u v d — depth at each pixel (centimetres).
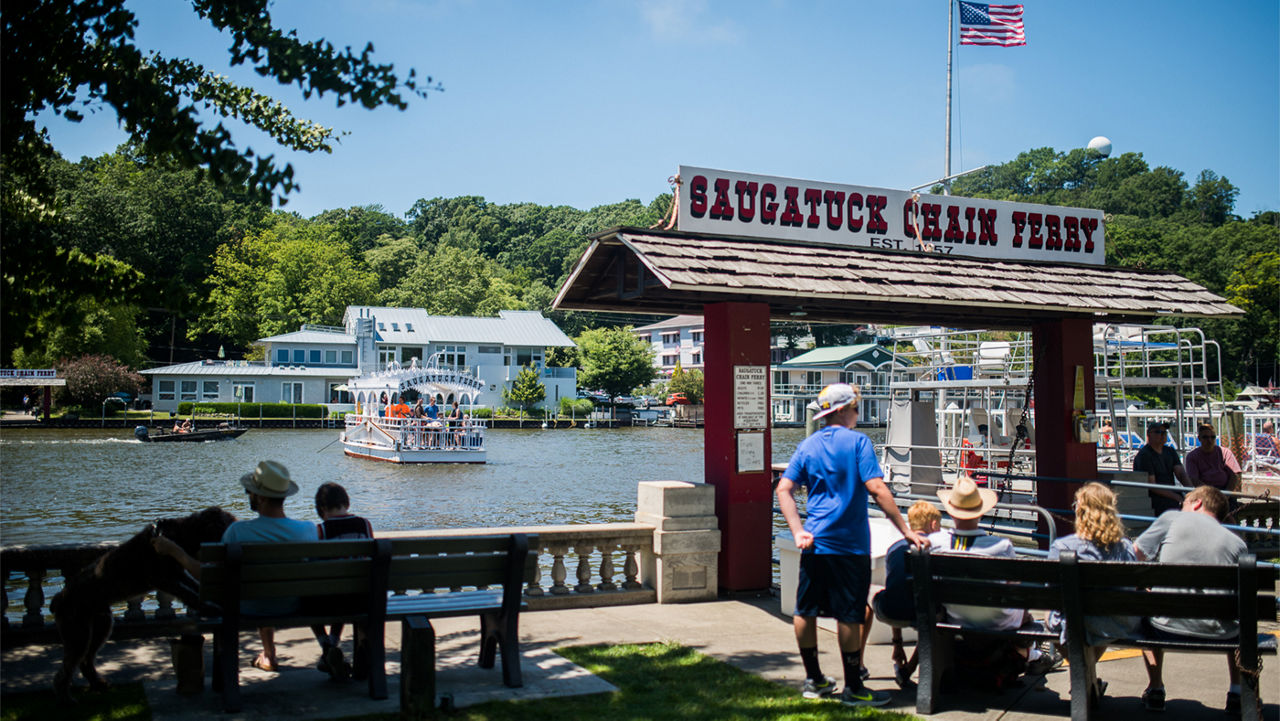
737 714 541
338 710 537
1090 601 521
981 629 564
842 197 1028
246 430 7350
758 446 920
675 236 905
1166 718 554
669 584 871
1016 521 1537
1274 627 773
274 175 566
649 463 5088
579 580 868
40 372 7338
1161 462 1211
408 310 9512
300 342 8694
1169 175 11750
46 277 594
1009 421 1903
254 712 530
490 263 15425
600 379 10088
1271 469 2653
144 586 562
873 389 9731
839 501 574
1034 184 13425
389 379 5266
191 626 557
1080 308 994
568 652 680
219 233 10562
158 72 681
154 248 9800
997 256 1121
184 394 8281
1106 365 1636
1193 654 705
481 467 4753
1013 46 2180
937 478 1822
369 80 596
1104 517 562
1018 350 2203
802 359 10012
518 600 596
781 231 988
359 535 628
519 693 575
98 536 2400
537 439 7238
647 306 1033
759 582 912
